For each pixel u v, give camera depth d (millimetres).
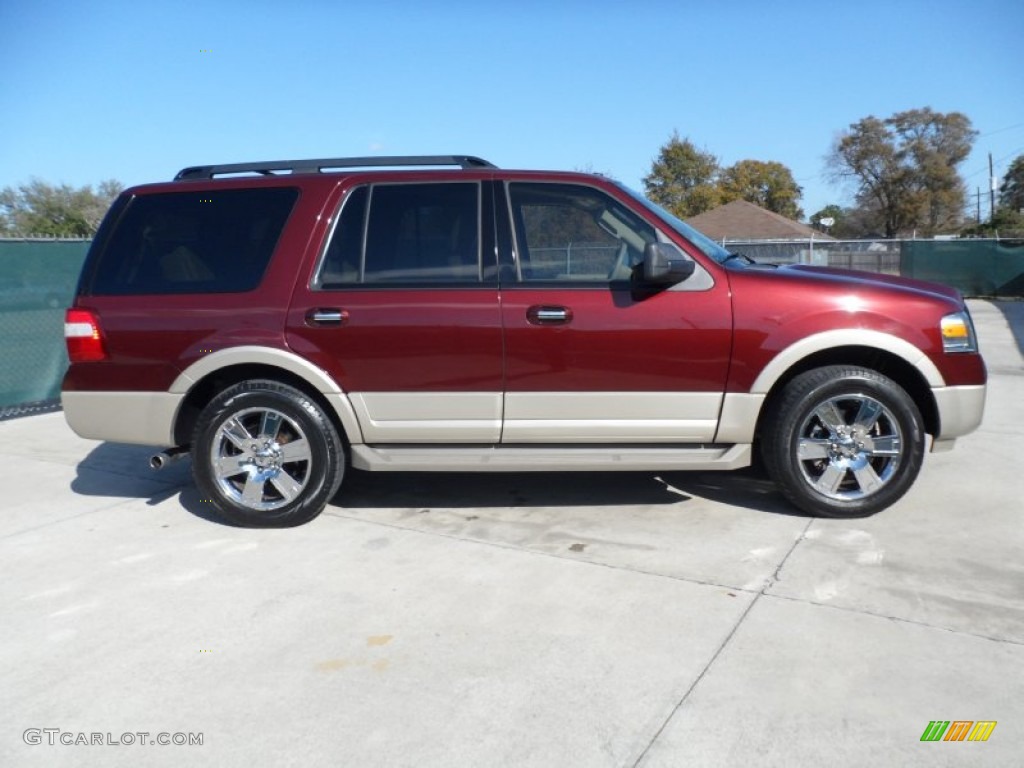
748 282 4281
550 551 4164
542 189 4484
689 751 2570
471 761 2557
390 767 2543
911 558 3941
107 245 4672
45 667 3176
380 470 4516
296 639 3336
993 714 2711
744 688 2893
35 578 4023
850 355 4441
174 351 4488
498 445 4520
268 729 2748
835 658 3064
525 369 4348
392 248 4473
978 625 3283
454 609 3555
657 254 3992
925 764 2482
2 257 8133
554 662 3100
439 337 4344
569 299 4309
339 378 4434
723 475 5359
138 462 6258
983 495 4867
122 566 4145
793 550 4066
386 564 4062
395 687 2969
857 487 4473
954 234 58000
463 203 4484
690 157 55125
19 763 2605
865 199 62500
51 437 7223
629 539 4285
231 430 4543
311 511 4578
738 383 4293
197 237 4617
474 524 4590
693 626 3334
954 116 58188
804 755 2535
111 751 2650
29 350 8430
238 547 4355
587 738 2648
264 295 4457
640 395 4344
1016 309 19016
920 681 2904
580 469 4434
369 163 4719
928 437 6191
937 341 4246
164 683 3045
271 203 4590
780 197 63781
